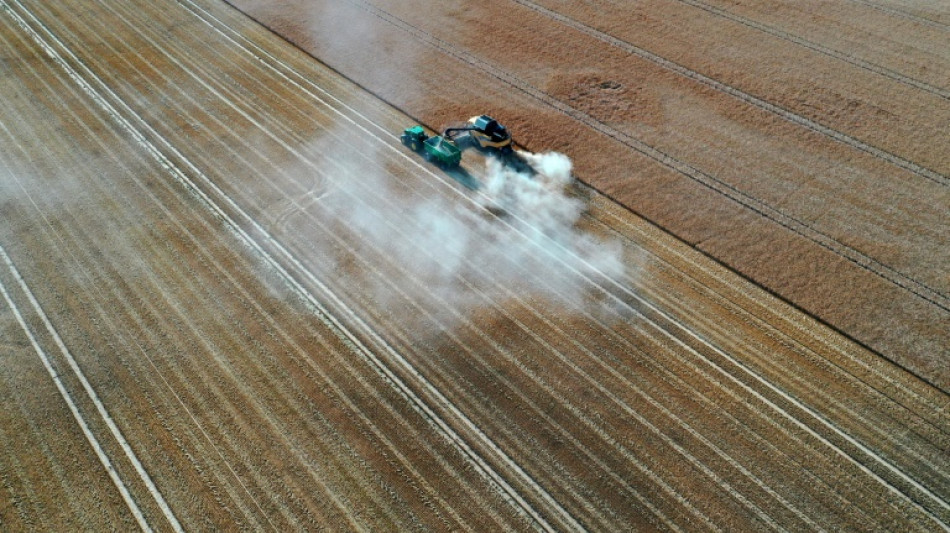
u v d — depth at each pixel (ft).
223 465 66.80
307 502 63.82
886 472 67.36
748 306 84.69
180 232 93.91
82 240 92.38
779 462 68.03
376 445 68.80
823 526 62.90
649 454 68.49
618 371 76.54
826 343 80.02
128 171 104.63
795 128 116.06
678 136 114.01
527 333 80.69
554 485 65.77
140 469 66.44
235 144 110.73
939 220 97.40
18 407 71.72
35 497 64.03
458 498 64.54
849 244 93.40
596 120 117.60
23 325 80.69
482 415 71.82
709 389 74.90
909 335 80.64
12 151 108.47
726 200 100.89
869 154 110.11
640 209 98.89
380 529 61.82
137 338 79.20
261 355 77.46
